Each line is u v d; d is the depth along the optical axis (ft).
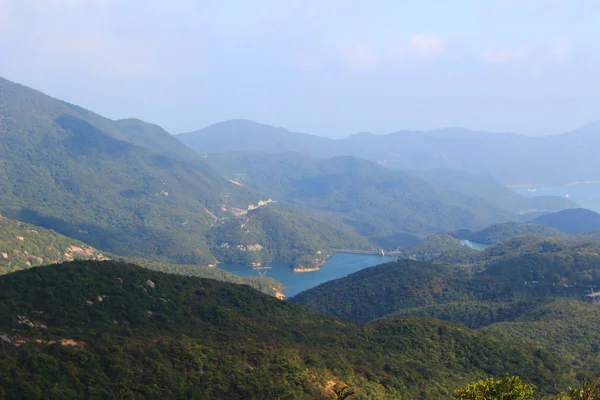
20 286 431.02
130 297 482.28
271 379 387.14
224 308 539.70
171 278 579.07
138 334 412.16
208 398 344.08
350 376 433.07
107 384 319.27
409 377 466.29
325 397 382.63
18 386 287.07
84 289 459.73
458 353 570.46
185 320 488.85
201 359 385.09
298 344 484.74
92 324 417.08
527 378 533.14
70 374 313.94
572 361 647.56
